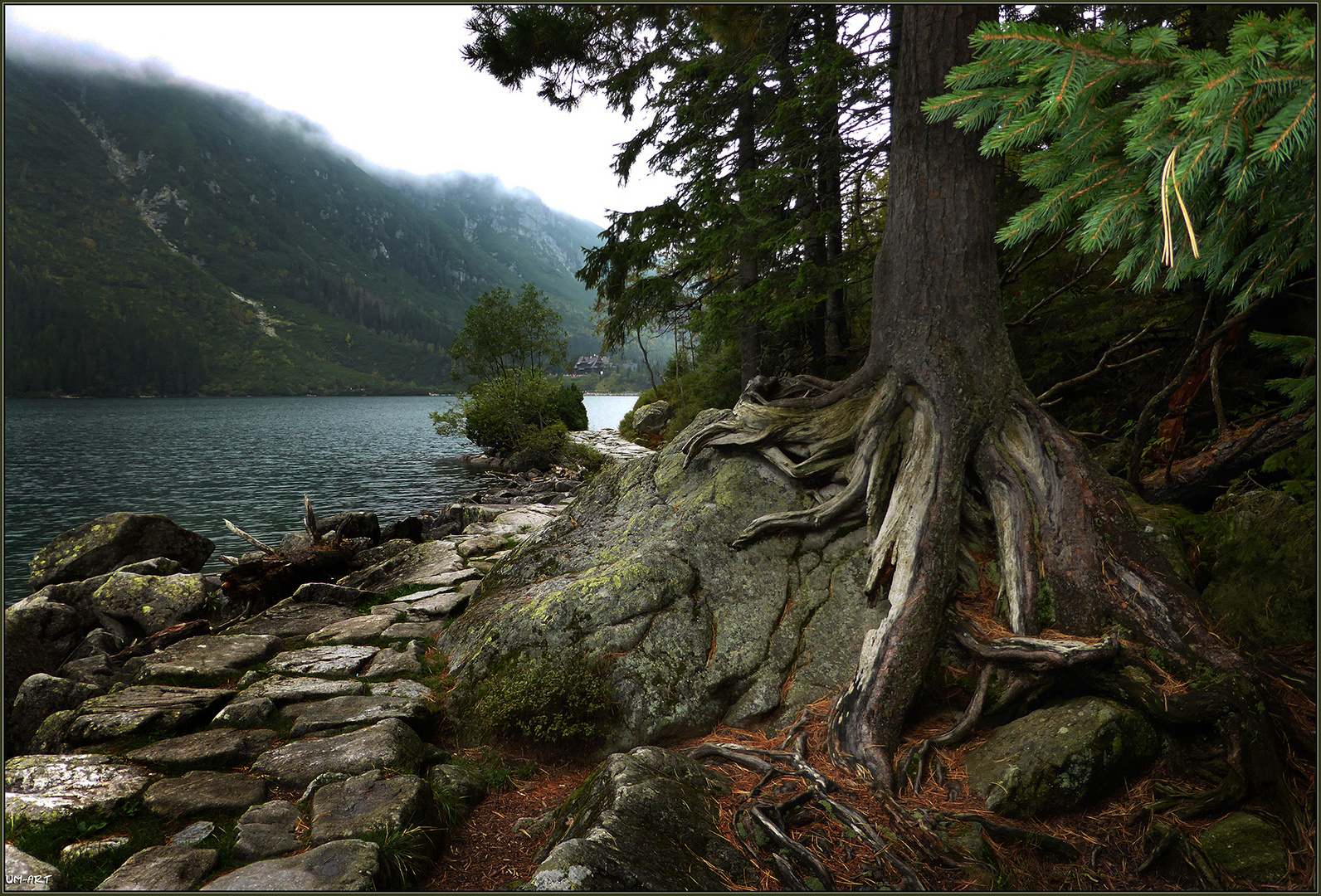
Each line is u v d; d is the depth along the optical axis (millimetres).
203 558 10469
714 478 5523
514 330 28688
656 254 9305
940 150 4660
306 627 6426
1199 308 6488
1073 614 3713
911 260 4750
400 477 27547
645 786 2859
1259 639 3689
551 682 4145
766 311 8680
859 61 7738
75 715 4242
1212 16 5500
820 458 5016
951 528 4145
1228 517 4516
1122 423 7703
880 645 3725
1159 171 2189
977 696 3607
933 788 3201
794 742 3568
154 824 3172
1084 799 2990
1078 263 7512
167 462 33344
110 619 7031
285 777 3551
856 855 2676
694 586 4641
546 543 6035
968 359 4547
